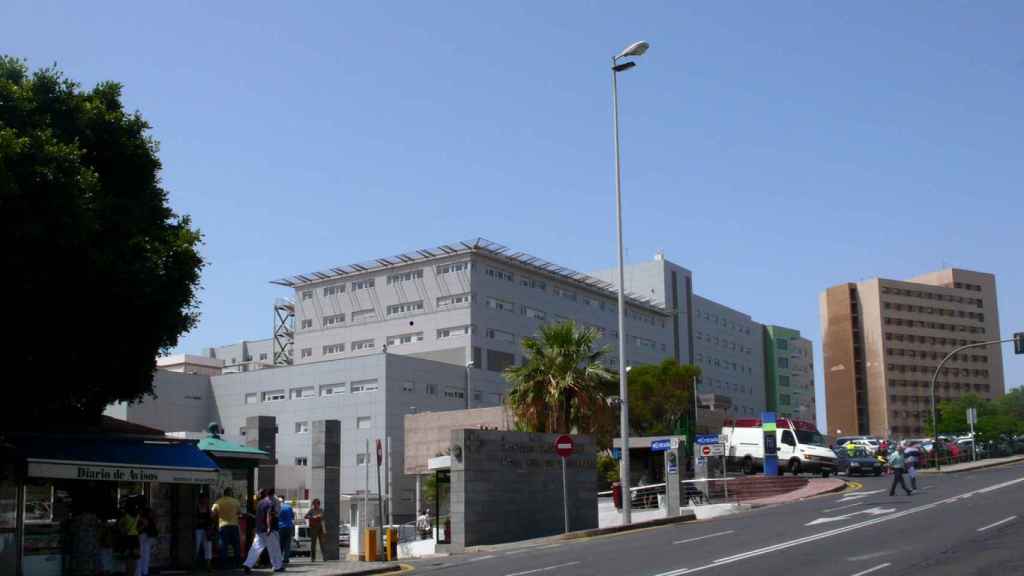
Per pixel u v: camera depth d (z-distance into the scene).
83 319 20.91
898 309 160.12
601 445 47.38
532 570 18.94
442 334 88.44
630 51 34.66
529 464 31.06
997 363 166.50
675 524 31.06
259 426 32.53
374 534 27.06
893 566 16.47
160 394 81.75
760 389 139.88
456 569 20.88
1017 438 82.25
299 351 97.81
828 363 163.00
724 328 130.75
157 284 21.59
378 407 76.88
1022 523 22.61
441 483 35.84
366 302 94.38
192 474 21.66
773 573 16.23
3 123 19.62
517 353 91.12
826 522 26.17
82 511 21.39
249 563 22.53
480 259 89.12
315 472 28.44
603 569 18.25
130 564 20.47
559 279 96.88
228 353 119.31
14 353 20.12
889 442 75.69
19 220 18.66
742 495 41.59
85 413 23.23
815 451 52.50
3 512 19.34
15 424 21.34
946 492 34.91
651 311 111.50
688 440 59.31
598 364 44.50
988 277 171.00
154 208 23.42
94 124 22.33
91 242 20.36
